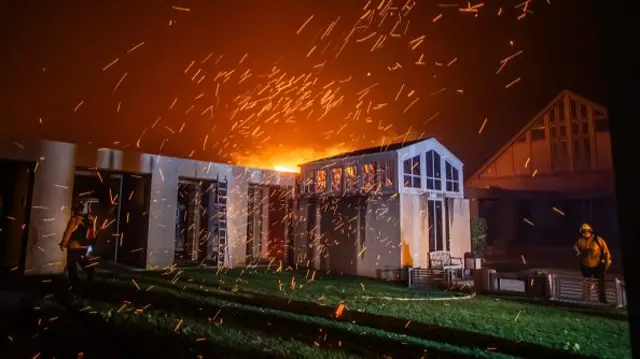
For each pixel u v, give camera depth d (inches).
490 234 943.7
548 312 318.3
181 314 286.4
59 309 288.5
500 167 961.5
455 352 212.2
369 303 346.0
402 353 208.4
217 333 240.1
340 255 600.7
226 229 636.7
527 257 813.2
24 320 256.2
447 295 399.5
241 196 667.4
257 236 765.3
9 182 534.6
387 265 536.4
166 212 589.0
